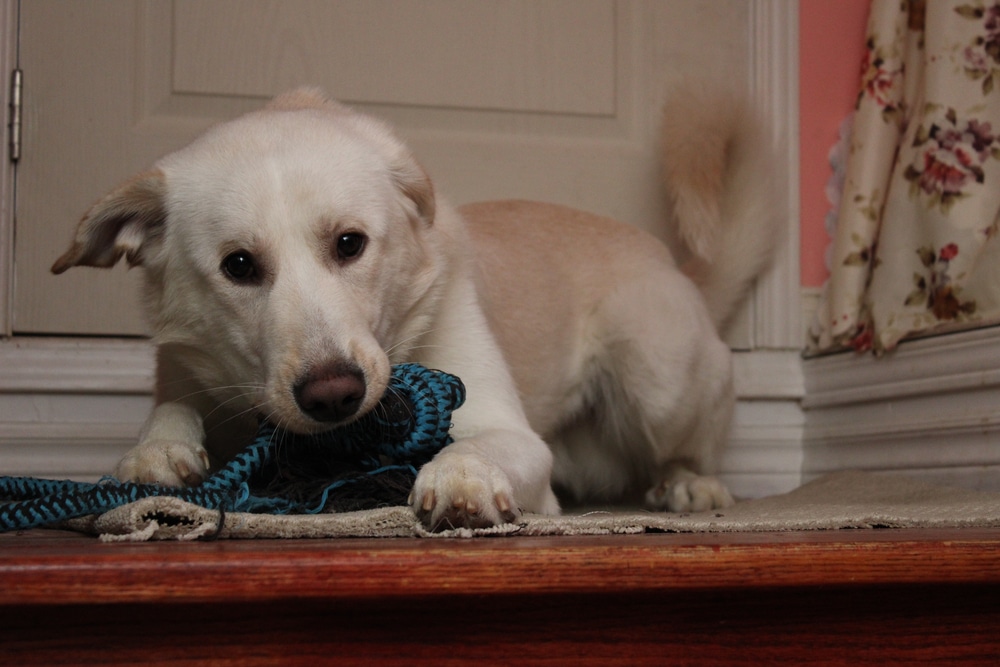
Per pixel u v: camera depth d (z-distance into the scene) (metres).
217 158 1.70
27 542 1.19
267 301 1.60
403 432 1.56
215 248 1.64
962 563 1.15
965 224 2.51
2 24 2.64
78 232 1.70
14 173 2.65
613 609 1.06
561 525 1.31
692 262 2.99
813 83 3.12
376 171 1.76
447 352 1.90
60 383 2.61
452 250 1.97
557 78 3.03
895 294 2.67
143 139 2.74
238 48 2.81
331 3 2.87
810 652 1.12
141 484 1.37
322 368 1.47
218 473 1.51
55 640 0.94
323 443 1.62
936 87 2.60
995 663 1.18
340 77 2.88
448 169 2.95
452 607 1.02
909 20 2.81
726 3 3.13
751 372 3.04
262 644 0.98
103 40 2.72
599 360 2.53
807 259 3.12
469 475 1.31
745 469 3.01
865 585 1.12
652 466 2.66
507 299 2.27
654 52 3.09
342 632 0.99
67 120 2.70
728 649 1.09
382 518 1.28
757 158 2.96
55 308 2.66
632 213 3.09
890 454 2.71
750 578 1.08
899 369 2.66
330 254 1.64
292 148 1.69
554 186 3.03
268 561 0.97
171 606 0.95
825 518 1.51
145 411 2.67
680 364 2.45
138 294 1.89
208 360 1.80
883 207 2.80
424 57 2.94
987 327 2.40
